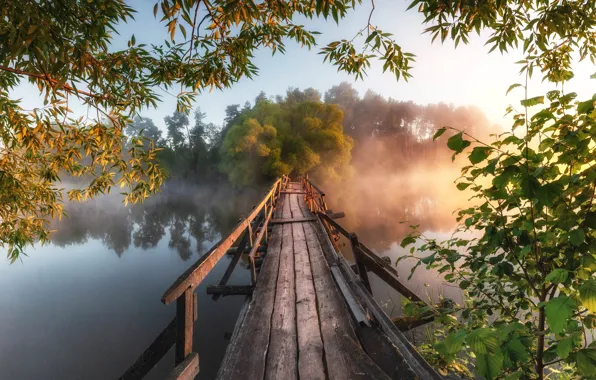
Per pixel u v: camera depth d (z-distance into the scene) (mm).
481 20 1751
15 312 7414
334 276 4141
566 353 1091
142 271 10609
